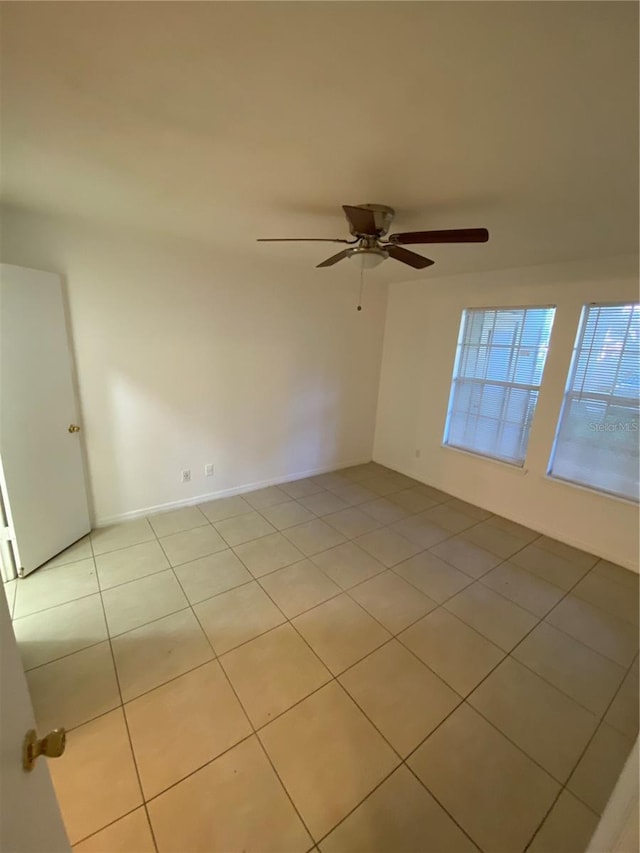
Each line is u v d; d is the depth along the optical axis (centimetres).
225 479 378
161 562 270
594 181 160
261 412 387
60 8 86
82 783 137
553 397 317
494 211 199
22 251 245
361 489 413
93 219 254
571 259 290
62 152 158
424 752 153
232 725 159
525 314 332
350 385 449
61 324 262
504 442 360
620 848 71
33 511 252
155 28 92
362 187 179
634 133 124
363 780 142
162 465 336
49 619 213
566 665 198
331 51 97
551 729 164
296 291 379
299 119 129
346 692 177
